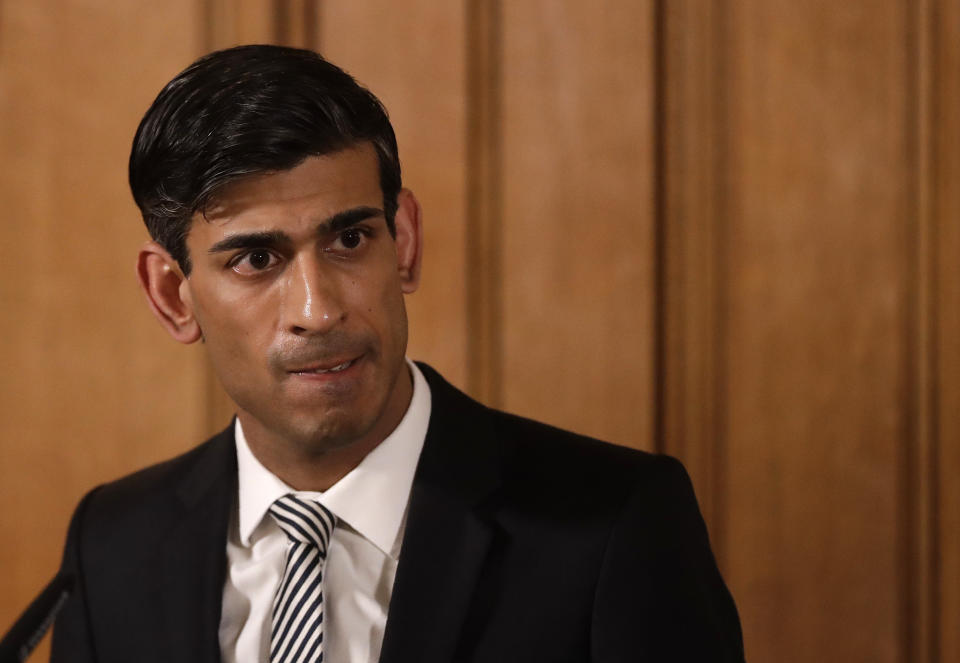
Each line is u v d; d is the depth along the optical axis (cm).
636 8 576
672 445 589
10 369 607
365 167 296
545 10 582
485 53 585
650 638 319
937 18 568
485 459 348
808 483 586
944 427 578
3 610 613
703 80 580
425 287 591
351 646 326
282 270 295
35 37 601
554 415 589
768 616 591
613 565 322
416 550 327
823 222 580
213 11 595
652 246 580
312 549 333
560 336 587
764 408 586
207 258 297
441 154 588
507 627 321
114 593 367
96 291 602
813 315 582
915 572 584
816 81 577
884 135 575
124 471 605
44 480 609
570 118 582
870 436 582
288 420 299
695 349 586
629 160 580
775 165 580
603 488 337
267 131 281
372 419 301
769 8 578
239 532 356
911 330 578
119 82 597
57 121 600
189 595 348
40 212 604
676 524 336
